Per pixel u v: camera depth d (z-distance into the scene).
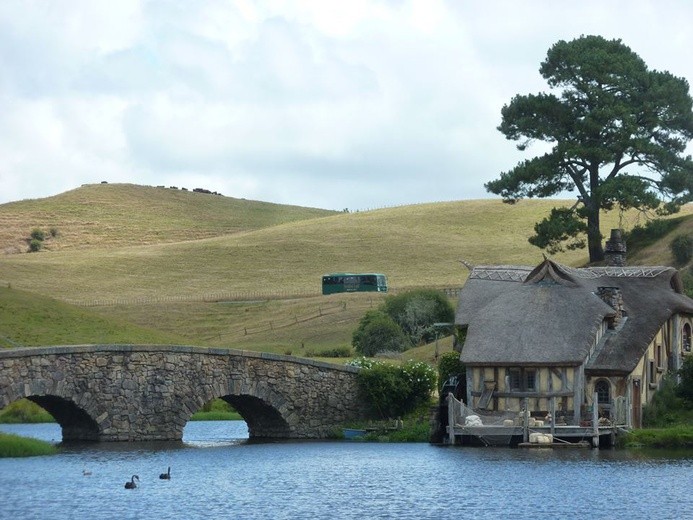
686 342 84.56
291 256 197.25
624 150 111.31
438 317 129.38
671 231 117.56
